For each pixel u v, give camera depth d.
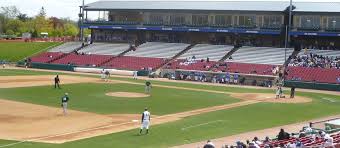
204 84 91.56
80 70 110.88
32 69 113.50
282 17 113.12
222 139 40.06
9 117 46.88
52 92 68.19
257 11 113.69
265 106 61.84
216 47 116.94
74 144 36.34
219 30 116.69
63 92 68.69
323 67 96.56
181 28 120.69
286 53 107.31
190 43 123.56
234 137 41.03
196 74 99.44
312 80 90.88
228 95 73.44
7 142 36.38
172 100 64.75
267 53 109.00
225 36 120.94
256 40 117.88
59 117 48.00
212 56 111.25
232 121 49.28
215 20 120.38
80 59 118.19
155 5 127.19
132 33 131.25
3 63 121.31
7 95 63.25
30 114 49.09
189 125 46.12
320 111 59.25
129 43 129.12
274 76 93.19
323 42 111.25
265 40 117.00
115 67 110.94
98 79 92.06
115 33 133.38
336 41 110.00
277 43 115.69
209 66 104.38
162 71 103.94
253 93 77.44
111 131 42.06
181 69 103.62
